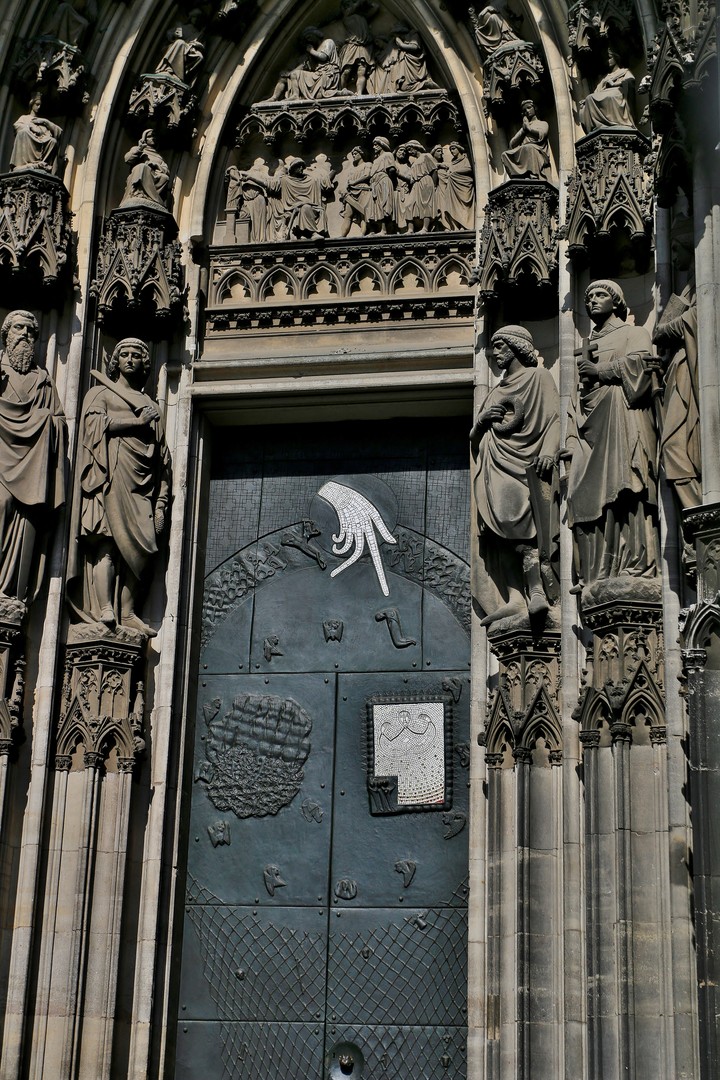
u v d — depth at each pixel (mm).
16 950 17359
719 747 14852
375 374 19641
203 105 20891
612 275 18656
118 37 20641
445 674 19062
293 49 21109
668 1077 15414
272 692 19312
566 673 17297
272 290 20328
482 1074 16891
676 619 16500
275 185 20672
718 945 14398
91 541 18781
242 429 20453
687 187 16781
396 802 18656
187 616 19250
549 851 16906
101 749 18062
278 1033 18094
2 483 18500
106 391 19141
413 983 18031
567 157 19047
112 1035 17234
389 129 20672
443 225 20188
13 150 19938
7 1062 16922
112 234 19812
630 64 19047
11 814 17812
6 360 19016
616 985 15789
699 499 16188
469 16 20375
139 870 18078
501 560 18156
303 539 19891
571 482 17562
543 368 18562
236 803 18938
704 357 16016
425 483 19891
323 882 18516
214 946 18453
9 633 18141
